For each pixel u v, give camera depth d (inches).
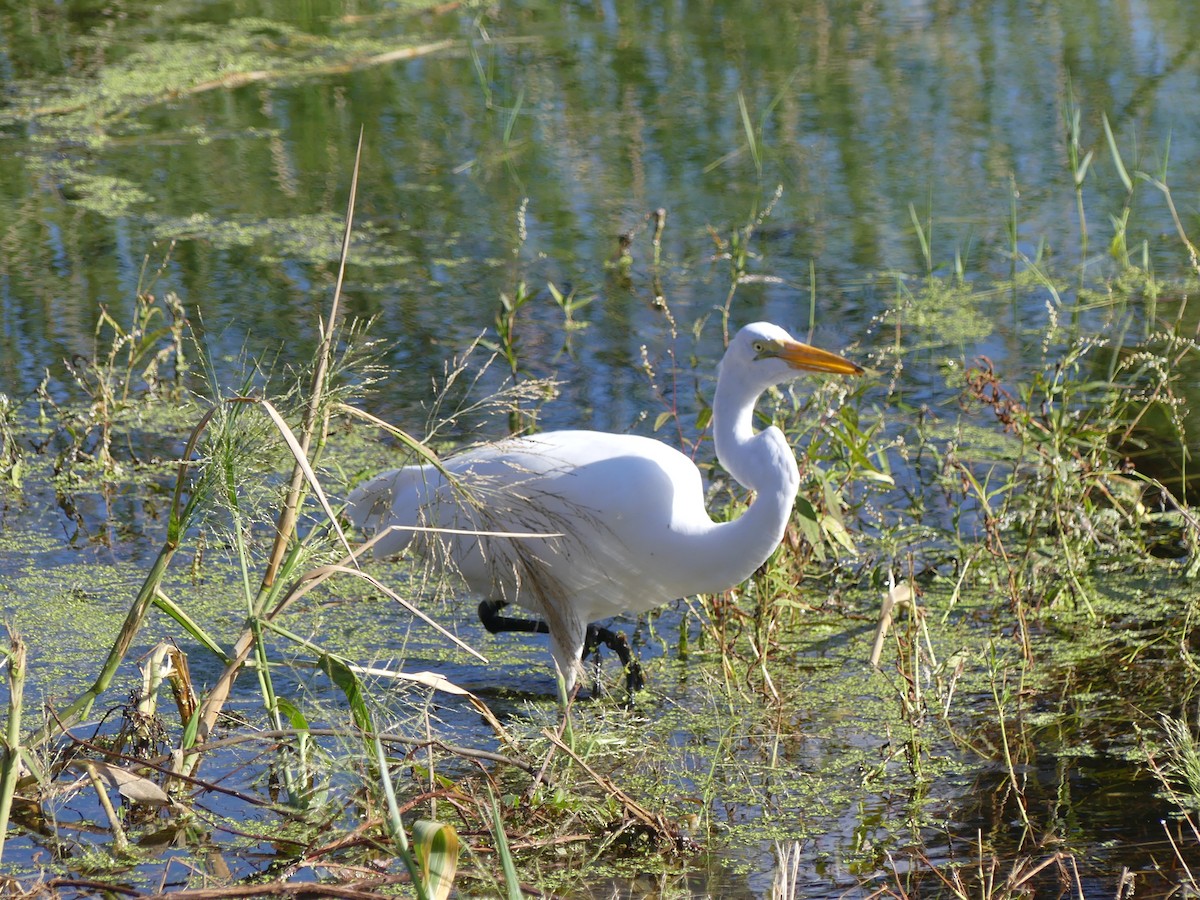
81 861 278.1
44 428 503.5
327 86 924.0
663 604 360.2
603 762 323.6
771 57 978.7
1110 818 291.7
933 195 734.5
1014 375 530.0
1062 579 399.5
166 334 558.3
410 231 697.0
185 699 309.3
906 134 823.1
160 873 274.2
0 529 436.5
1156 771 291.0
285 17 1076.5
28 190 747.4
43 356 553.6
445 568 342.0
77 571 411.2
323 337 305.1
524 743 313.1
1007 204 720.3
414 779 309.9
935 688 354.3
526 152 807.7
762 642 362.0
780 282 626.8
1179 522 435.2
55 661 360.2
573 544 341.4
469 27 1055.0
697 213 714.2
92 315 591.2
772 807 302.0
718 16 1085.8
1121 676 357.1
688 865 279.3
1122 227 639.8
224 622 385.4
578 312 596.7
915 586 387.5
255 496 327.3
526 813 288.4
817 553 409.1
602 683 359.6
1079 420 461.7
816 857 281.0
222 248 671.1
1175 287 618.5
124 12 1093.1
